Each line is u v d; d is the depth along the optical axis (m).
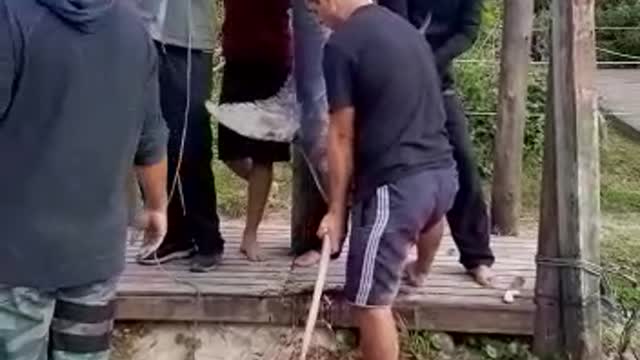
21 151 2.63
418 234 3.77
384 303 3.68
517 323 4.28
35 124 2.62
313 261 4.66
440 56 4.25
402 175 3.62
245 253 4.79
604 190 6.98
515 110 5.41
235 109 4.46
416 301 4.29
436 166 3.69
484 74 7.31
